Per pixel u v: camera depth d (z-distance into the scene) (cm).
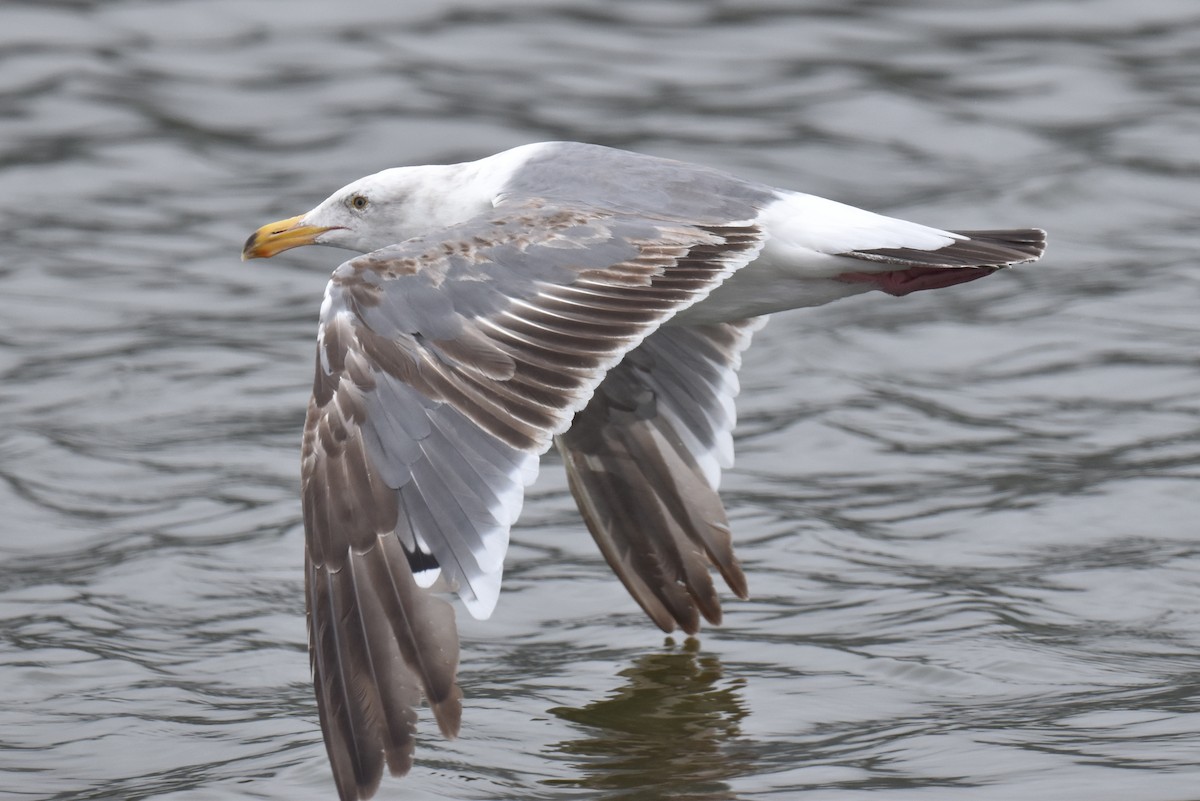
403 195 1225
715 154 2117
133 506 1405
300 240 1250
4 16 2472
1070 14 2517
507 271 923
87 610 1241
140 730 1077
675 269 948
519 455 857
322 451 872
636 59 2392
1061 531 1328
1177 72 2334
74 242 1934
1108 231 1936
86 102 2259
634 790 974
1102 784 946
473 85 2314
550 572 1297
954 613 1203
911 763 990
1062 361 1647
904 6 2553
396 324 898
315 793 984
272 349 1706
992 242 1045
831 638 1178
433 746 1033
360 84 2316
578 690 1114
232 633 1209
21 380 1634
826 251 1048
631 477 1173
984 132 2181
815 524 1355
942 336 1714
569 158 1132
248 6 2534
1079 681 1100
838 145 2152
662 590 1178
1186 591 1227
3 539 1353
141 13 2503
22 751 1055
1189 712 1038
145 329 1747
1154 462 1436
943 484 1423
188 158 2136
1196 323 1709
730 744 1032
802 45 2433
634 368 1160
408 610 829
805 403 1583
